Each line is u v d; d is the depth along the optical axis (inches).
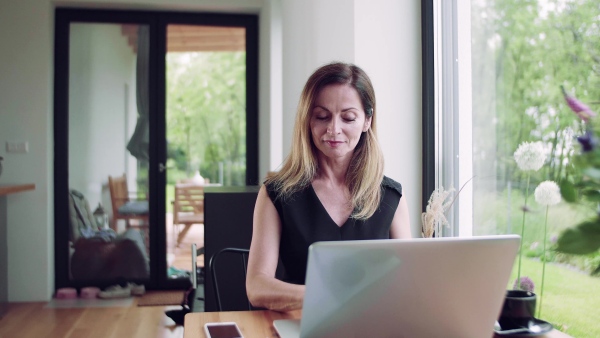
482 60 85.9
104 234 215.2
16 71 199.8
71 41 212.4
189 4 209.2
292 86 163.2
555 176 66.1
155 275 217.8
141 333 159.8
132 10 215.9
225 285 114.1
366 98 64.1
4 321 172.9
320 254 38.9
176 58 219.9
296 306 55.4
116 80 216.4
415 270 40.2
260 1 213.2
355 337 41.2
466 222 91.0
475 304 42.3
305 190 64.2
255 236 63.4
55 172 210.5
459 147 93.6
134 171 217.9
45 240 200.2
